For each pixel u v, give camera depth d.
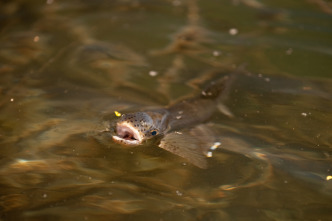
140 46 20.12
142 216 10.03
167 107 15.21
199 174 11.78
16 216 9.79
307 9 24.38
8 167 11.63
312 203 10.68
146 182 11.37
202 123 14.46
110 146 12.90
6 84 16.19
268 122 14.38
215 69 18.19
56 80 16.75
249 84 16.91
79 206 10.24
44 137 13.09
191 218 10.05
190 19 23.25
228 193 11.00
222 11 24.28
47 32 21.20
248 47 20.25
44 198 10.48
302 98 15.85
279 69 18.22
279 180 11.53
